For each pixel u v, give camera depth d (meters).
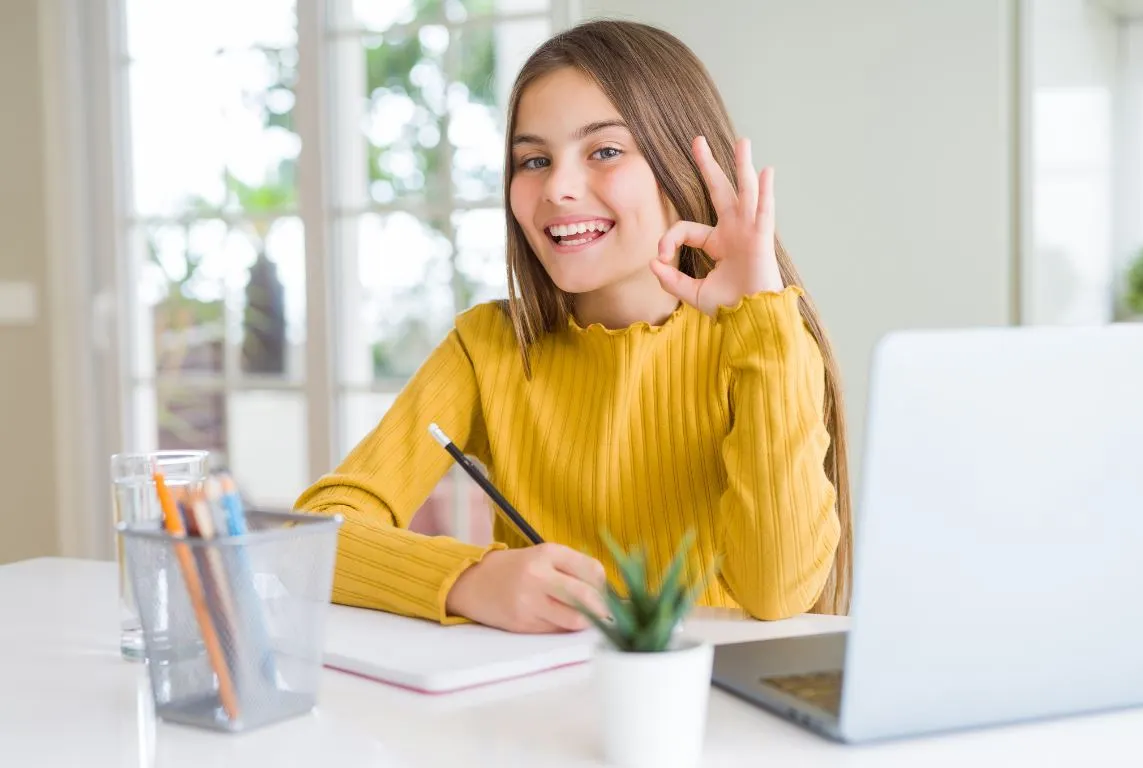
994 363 0.72
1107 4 2.73
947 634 0.74
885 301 2.69
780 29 2.73
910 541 0.72
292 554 0.80
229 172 3.43
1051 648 0.77
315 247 3.30
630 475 1.38
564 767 0.71
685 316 1.38
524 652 0.93
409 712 0.82
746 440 1.14
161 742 0.77
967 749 0.73
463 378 1.49
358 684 0.89
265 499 3.43
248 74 3.38
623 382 1.37
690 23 2.80
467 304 3.16
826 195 2.72
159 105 3.50
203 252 3.48
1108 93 2.77
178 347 3.53
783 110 2.74
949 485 0.72
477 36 3.10
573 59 1.34
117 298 3.55
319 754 0.74
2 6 3.55
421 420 1.45
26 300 3.57
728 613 1.16
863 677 0.72
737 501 1.14
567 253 1.36
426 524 3.17
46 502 3.58
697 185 1.36
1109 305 2.78
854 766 0.70
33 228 3.56
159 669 0.81
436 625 1.04
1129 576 0.77
